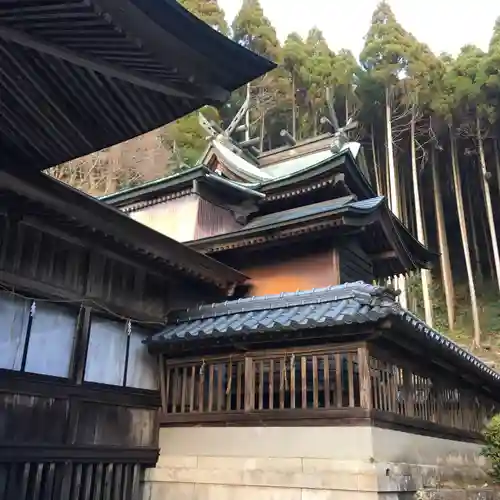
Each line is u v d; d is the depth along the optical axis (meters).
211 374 8.30
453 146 33.09
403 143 35.69
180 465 8.07
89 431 7.56
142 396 8.46
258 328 7.56
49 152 5.93
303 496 6.91
